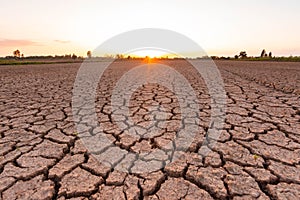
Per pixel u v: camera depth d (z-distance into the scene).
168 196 1.73
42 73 13.84
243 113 3.83
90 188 1.83
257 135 2.83
